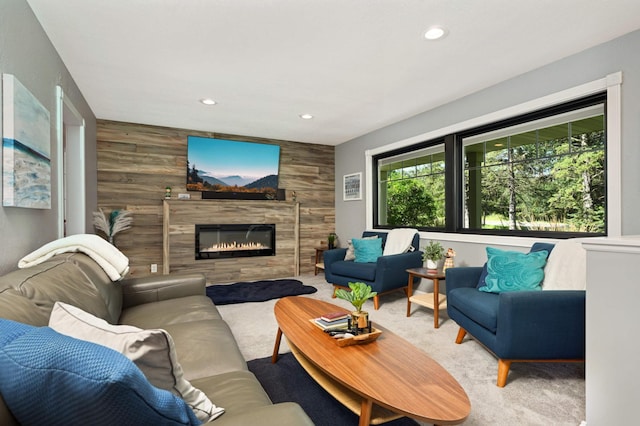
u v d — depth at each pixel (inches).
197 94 129.6
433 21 81.5
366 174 192.4
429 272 121.8
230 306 138.3
